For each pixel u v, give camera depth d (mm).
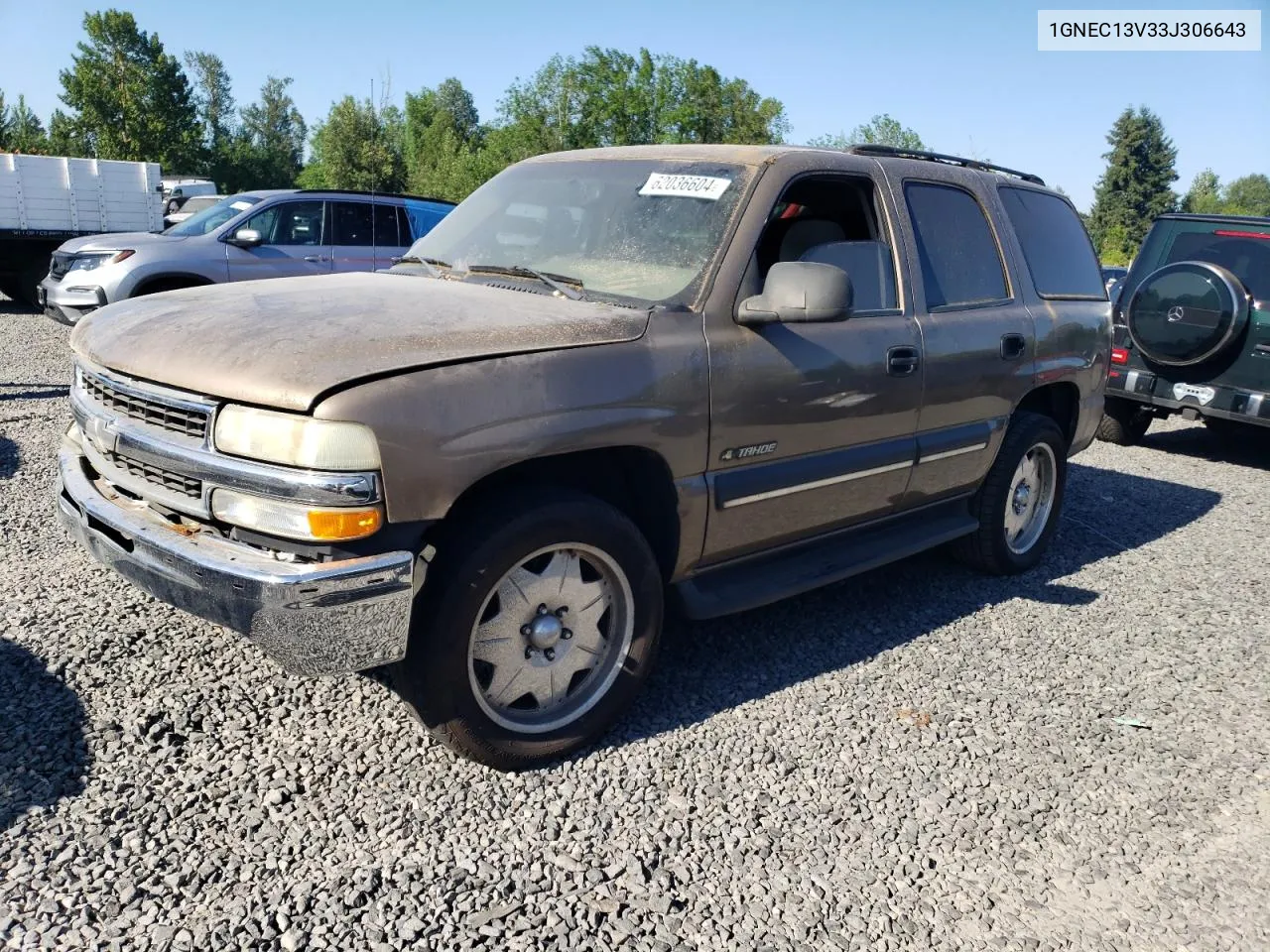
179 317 3152
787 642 4227
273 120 114562
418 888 2555
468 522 2873
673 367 3209
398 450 2607
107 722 3160
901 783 3219
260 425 2627
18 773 2875
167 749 3051
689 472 3326
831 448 3842
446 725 2930
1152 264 8797
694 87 52938
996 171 5156
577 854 2744
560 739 3152
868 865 2807
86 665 3480
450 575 2811
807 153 3902
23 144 66812
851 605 4699
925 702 3771
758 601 3674
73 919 2352
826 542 4164
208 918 2391
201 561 2676
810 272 3283
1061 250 5367
